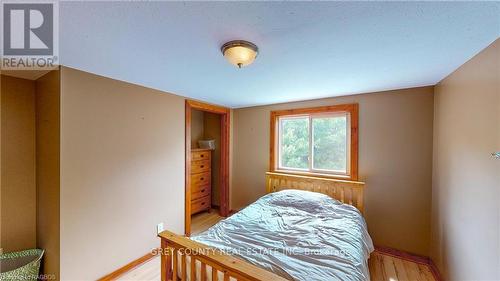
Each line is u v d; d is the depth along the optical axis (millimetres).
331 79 2131
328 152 3020
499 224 1229
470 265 1535
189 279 1478
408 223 2449
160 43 1358
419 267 2285
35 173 2057
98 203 2025
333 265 1394
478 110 1449
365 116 2689
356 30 1191
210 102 3338
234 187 3865
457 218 1739
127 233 2266
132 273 2201
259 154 3572
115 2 934
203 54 1536
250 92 2693
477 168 1454
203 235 1839
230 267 1188
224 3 949
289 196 2699
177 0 922
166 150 2701
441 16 1045
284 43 1354
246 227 1985
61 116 1770
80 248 1896
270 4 958
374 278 2111
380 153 2600
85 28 1168
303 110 3137
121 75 2031
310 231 1888
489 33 1205
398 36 1261
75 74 1854
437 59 1597
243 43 1312
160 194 2621
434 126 2299
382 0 930
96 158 2010
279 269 1322
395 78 2088
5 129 1906
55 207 1804
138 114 2377
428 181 2348
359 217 2295
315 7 981
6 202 1904
